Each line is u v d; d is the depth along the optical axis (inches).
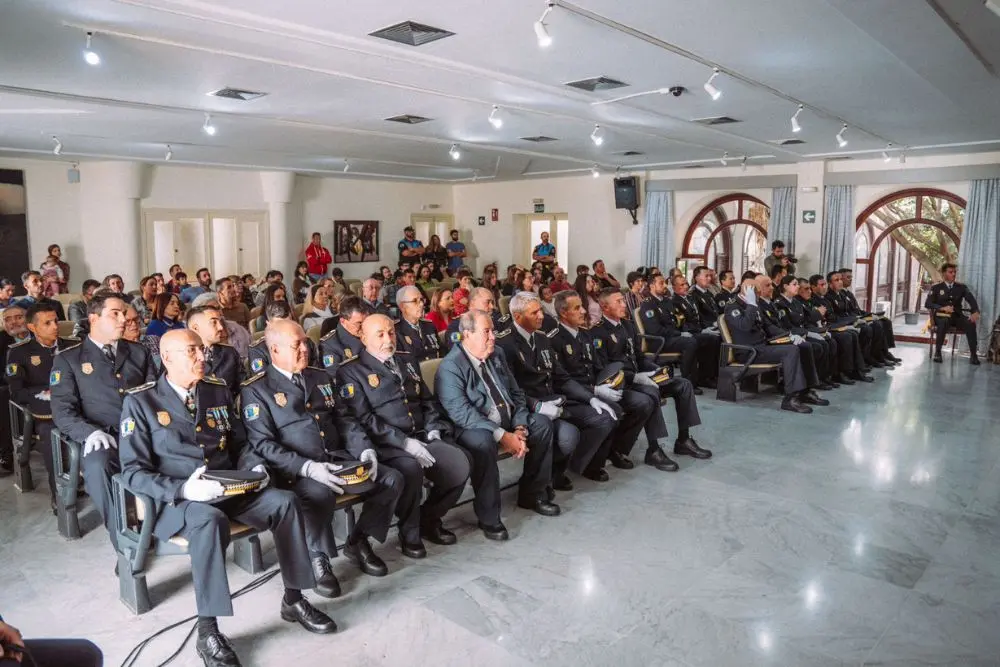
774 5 142.9
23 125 288.4
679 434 194.4
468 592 119.5
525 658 101.0
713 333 281.3
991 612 114.4
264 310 234.2
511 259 571.8
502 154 398.6
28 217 396.2
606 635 107.0
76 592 118.6
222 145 353.7
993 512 155.3
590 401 166.7
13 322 184.1
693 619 111.6
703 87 220.8
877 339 334.6
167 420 109.7
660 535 142.4
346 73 203.5
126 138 327.3
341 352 166.9
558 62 191.2
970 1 140.6
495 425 143.1
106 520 118.6
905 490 168.1
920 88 219.5
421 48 177.2
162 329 189.2
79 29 160.2
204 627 98.8
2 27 158.2
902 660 101.3
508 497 162.4
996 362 346.3
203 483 100.2
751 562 131.1
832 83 214.1
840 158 398.9
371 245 552.7
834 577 125.6
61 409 134.9
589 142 350.9
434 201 591.8
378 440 133.3
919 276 457.7
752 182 444.1
